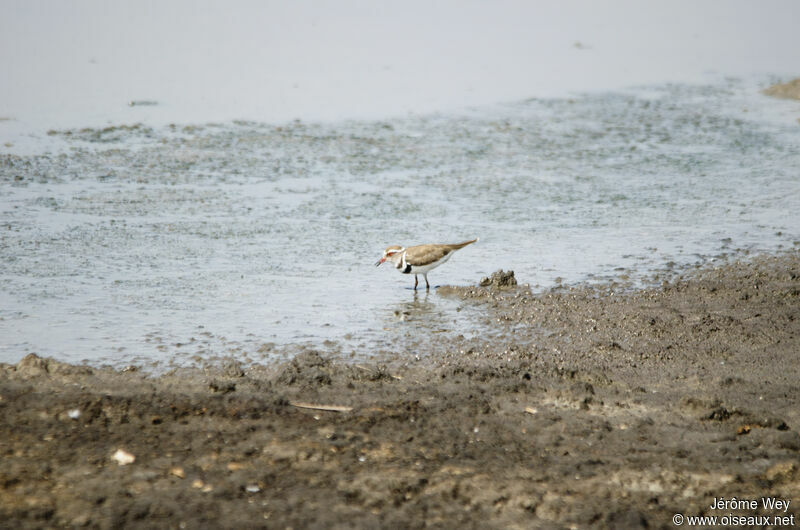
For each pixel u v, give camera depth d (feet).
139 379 56.54
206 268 79.51
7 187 100.89
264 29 207.10
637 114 146.41
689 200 103.35
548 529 39.81
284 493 42.04
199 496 41.52
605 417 51.03
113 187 103.09
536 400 53.42
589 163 118.62
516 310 71.26
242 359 60.64
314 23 215.10
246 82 159.33
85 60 170.30
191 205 97.60
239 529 39.06
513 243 88.53
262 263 81.35
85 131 125.80
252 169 112.16
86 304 70.33
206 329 65.92
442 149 123.54
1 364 57.16
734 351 61.67
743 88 167.02
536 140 129.49
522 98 155.63
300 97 150.41
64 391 53.62
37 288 73.31
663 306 71.26
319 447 46.32
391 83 162.50
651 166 117.60
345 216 95.40
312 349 62.75
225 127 131.23
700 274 79.25
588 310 70.69
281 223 92.63
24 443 46.11
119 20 210.59
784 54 198.70
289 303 72.13
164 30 201.57
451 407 52.08
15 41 184.03
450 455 46.01
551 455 46.26
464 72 173.99
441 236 89.86
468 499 41.96
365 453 45.98
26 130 124.88
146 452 45.62
